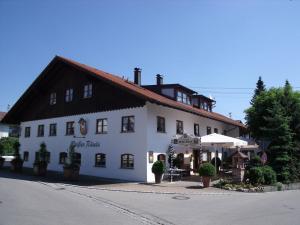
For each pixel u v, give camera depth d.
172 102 26.77
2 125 54.16
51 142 31.03
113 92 25.92
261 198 16.91
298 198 17.23
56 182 21.69
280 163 24.59
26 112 35.38
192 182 23.08
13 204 12.84
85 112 27.89
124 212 12.42
